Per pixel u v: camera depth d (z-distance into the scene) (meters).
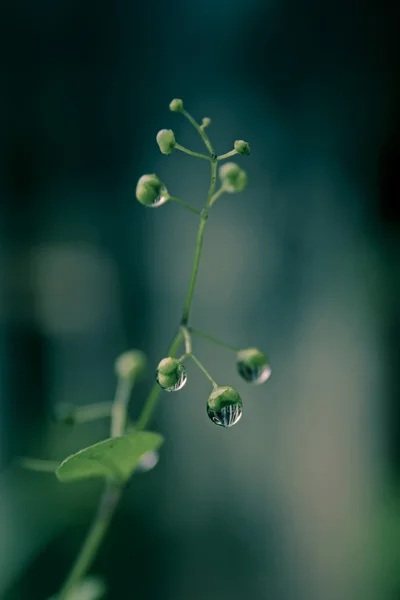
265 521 0.52
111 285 0.56
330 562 0.49
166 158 0.55
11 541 0.43
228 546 0.51
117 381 0.55
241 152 0.24
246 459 0.55
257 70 0.55
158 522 0.51
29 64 0.52
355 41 0.55
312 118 0.56
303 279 0.57
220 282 0.56
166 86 0.55
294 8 0.55
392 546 0.49
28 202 0.54
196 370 0.55
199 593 0.48
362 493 0.54
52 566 0.43
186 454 0.54
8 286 0.54
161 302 0.56
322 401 0.57
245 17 0.54
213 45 0.55
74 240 0.55
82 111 0.54
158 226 0.56
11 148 0.53
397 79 0.56
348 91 0.56
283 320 0.57
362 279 0.58
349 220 0.58
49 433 0.50
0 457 0.49
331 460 0.55
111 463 0.24
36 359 0.54
